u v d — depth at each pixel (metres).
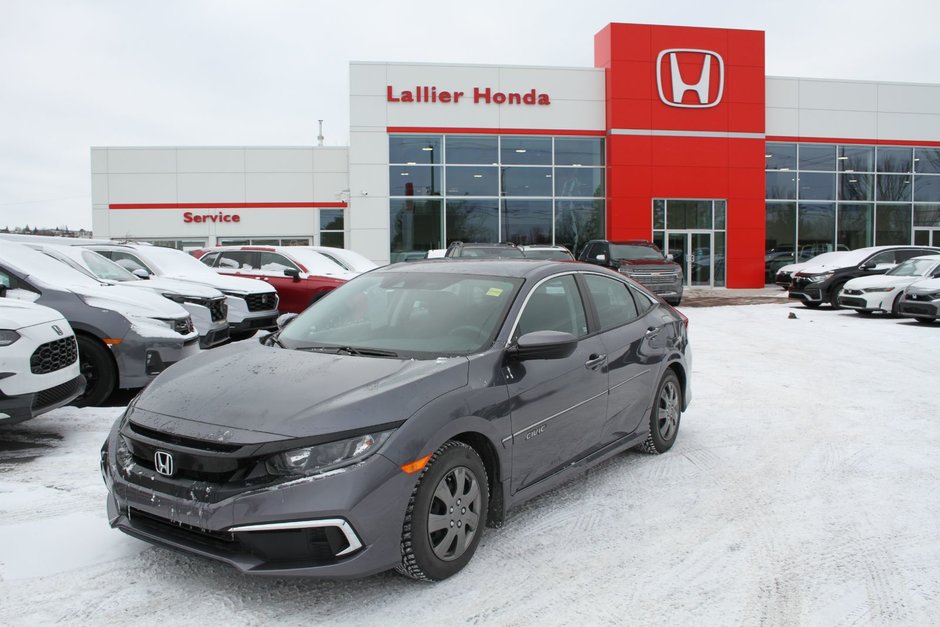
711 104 25.03
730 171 25.31
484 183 24.48
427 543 3.21
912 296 14.27
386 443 3.06
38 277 6.87
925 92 27.22
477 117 24.25
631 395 4.89
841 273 17.97
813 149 26.81
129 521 3.30
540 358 3.80
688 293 24.11
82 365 6.71
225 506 2.93
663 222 25.17
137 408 3.42
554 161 24.83
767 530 4.05
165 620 3.00
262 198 27.80
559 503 4.44
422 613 3.09
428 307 4.19
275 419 3.06
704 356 10.53
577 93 24.75
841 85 26.66
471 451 3.45
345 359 3.68
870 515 4.28
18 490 4.48
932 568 3.58
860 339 12.39
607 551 3.75
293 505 2.89
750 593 3.31
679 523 4.14
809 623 3.05
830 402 7.38
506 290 4.20
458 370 3.51
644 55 24.55
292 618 3.03
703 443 5.81
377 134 23.86
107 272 9.44
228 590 3.26
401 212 24.16
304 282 13.84
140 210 27.53
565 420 4.13
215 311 9.47
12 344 4.93
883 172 27.34
